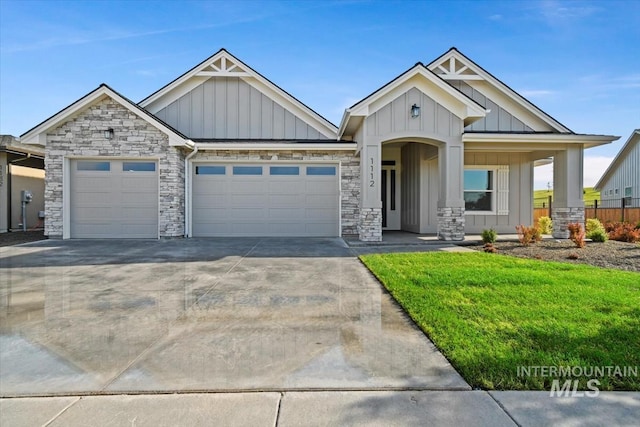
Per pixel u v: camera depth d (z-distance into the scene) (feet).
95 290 18.93
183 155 42.52
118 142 40.24
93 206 41.06
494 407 8.39
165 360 10.83
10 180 51.67
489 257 27.61
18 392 9.09
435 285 18.71
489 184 49.32
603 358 10.46
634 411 8.21
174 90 47.24
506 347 11.26
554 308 14.85
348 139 46.57
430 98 38.32
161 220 40.57
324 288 19.26
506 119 48.08
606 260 26.81
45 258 28.55
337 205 44.11
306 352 11.38
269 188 43.96
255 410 8.32
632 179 85.30
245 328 13.48
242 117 47.52
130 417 8.07
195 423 7.83
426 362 10.67
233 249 33.22
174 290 18.90
